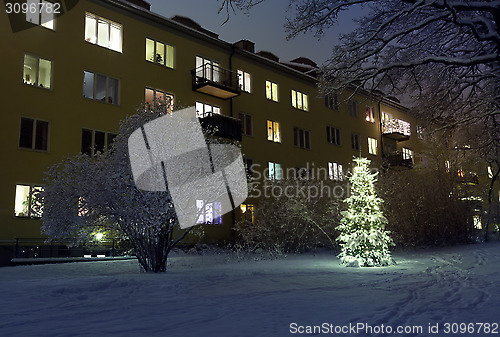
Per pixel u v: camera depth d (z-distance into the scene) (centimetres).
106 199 1172
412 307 626
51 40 1934
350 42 1314
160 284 915
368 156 3644
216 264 1532
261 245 2078
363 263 1354
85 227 1238
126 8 2203
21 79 1817
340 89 1416
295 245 2014
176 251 2038
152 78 2280
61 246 1806
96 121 2023
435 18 1157
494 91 1540
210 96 2558
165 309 641
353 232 1416
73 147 1928
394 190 2212
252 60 2853
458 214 2208
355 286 890
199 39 2550
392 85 1526
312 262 1552
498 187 3938
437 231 2178
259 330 490
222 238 2427
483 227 2450
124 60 2178
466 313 570
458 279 954
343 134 3450
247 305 669
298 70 3306
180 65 2428
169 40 2403
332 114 3388
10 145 1748
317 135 3212
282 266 1396
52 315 593
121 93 2139
